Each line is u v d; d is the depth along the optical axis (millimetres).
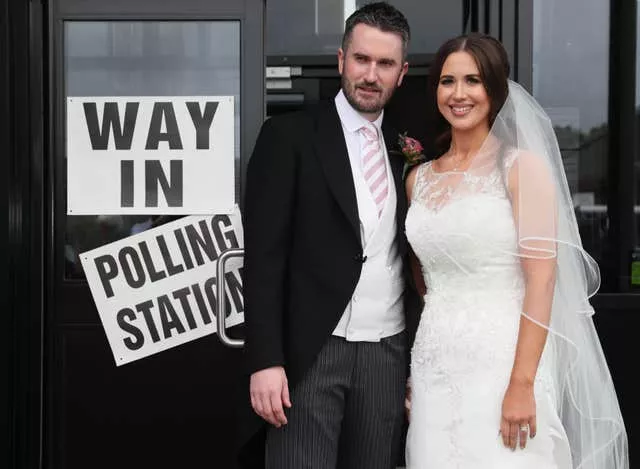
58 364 3072
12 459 3043
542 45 3297
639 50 3283
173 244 3051
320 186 2314
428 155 2686
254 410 2316
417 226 2338
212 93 3064
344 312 2307
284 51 3598
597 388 2389
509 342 2232
